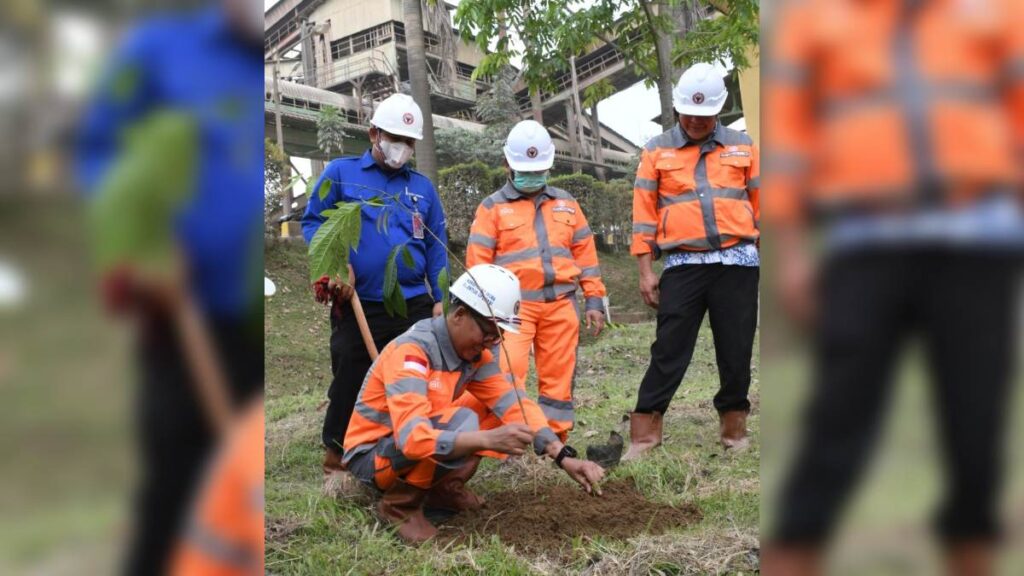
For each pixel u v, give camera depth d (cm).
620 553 224
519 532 251
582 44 563
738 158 347
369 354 312
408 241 321
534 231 356
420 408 255
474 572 220
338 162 321
